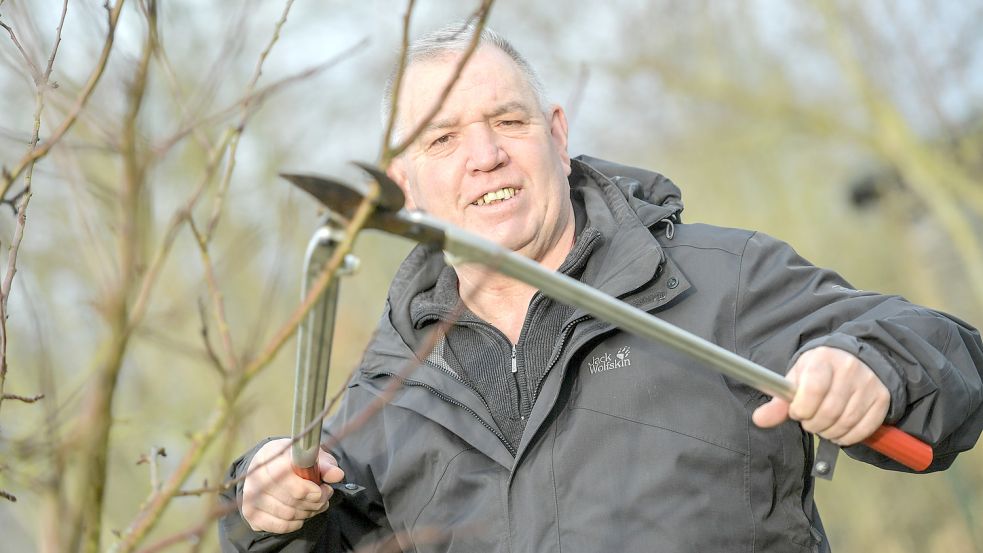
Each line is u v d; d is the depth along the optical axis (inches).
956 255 772.0
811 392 123.1
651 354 146.6
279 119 455.2
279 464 139.6
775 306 147.6
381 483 159.0
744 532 140.7
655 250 149.1
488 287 159.5
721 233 155.8
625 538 140.2
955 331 138.9
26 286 112.6
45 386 108.1
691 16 695.1
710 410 143.1
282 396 390.6
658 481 141.3
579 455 144.9
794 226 762.8
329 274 95.8
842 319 142.3
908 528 586.6
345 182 97.7
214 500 106.7
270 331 354.6
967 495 521.0
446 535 151.4
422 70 166.6
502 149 161.6
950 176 639.8
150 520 96.7
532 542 143.5
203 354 105.7
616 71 697.0
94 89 108.4
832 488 612.7
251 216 345.4
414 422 157.9
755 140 699.4
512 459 148.6
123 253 95.2
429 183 165.8
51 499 96.7
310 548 155.8
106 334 98.5
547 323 153.6
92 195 106.0
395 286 169.6
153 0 97.7
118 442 262.1
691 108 716.0
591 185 168.4
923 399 131.5
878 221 746.2
